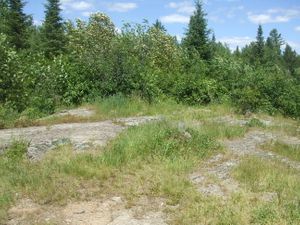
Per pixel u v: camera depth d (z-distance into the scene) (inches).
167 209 293.0
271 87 807.7
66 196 310.8
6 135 467.8
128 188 325.4
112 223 276.5
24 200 306.3
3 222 275.3
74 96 745.0
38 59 808.9
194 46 1400.1
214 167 384.8
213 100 792.3
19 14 1724.9
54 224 272.8
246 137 510.9
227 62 933.8
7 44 656.4
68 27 1246.3
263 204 296.7
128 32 1033.5
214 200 304.3
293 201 305.1
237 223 269.3
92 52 825.5
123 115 636.7
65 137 451.2
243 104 727.1
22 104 644.1
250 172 362.0
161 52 1109.1
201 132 462.6
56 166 358.9
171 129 446.3
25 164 371.2
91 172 347.3
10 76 629.9
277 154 442.9
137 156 388.5
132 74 775.1
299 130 600.4
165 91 803.4
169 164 373.7
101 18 1168.2
